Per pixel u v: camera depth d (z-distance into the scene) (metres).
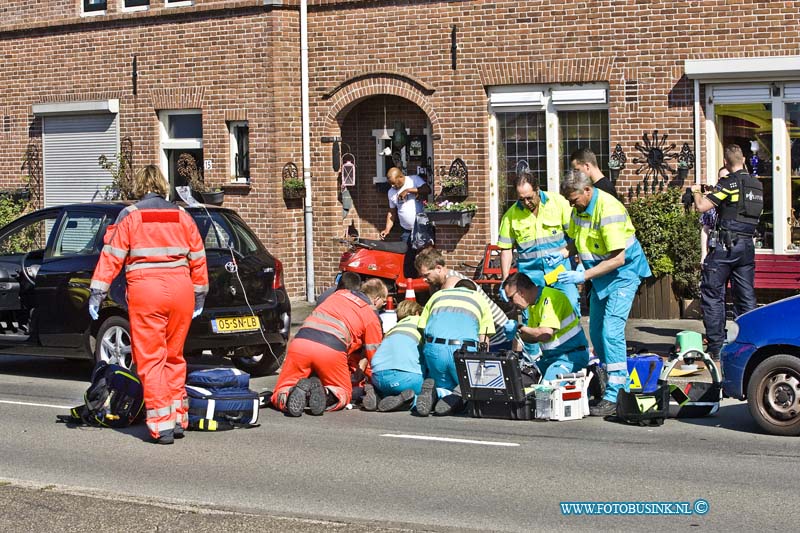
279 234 43.69
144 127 47.25
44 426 23.39
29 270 29.03
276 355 30.03
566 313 24.20
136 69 47.16
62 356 28.66
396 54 41.66
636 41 37.53
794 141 35.84
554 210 25.78
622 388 23.17
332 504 17.12
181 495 17.80
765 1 35.66
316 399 24.45
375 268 37.00
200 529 15.65
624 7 37.62
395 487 18.09
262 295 28.83
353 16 42.31
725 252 28.67
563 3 38.56
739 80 36.22
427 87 41.06
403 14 41.41
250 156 44.12
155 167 21.92
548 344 24.41
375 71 42.09
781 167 35.94
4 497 17.47
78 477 19.09
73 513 16.53
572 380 23.53
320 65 43.19
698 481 18.20
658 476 18.56
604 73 38.09
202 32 45.09
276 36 43.31
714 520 16.06
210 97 45.06
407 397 24.70
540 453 20.38
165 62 46.28
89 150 49.19
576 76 38.56
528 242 25.88
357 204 44.31
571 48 38.56
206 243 28.23
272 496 17.64
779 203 36.00
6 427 23.28
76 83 49.09
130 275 21.42
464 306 24.42
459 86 40.56
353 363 26.02
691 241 35.62
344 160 43.62
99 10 48.44
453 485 18.17
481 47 40.09
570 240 26.09
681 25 36.84
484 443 21.28
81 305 28.05
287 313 29.48
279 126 43.53
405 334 24.94
